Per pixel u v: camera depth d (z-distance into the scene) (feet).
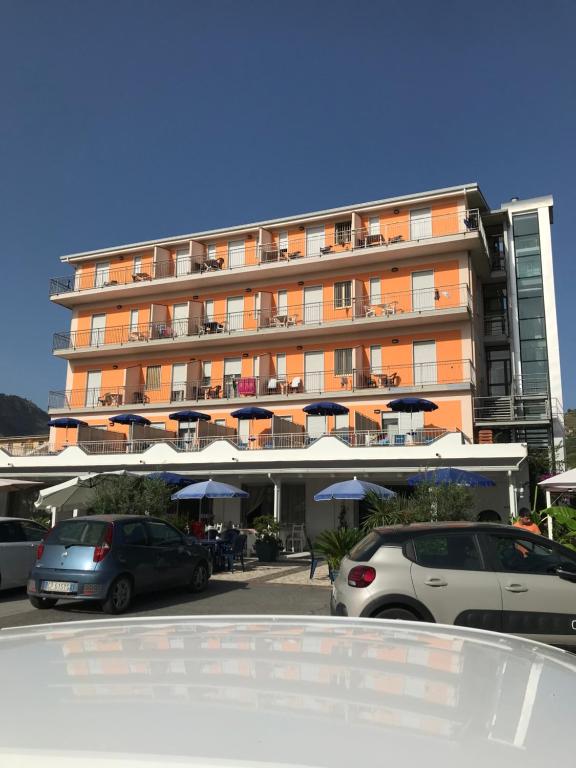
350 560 21.86
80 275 123.03
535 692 4.18
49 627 6.51
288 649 5.33
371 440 88.53
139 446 94.27
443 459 69.05
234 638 5.84
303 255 106.32
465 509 46.62
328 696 3.89
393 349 96.27
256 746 3.04
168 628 6.40
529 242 103.19
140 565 33.55
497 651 5.55
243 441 99.81
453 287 93.71
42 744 3.03
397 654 5.22
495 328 105.09
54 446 112.16
